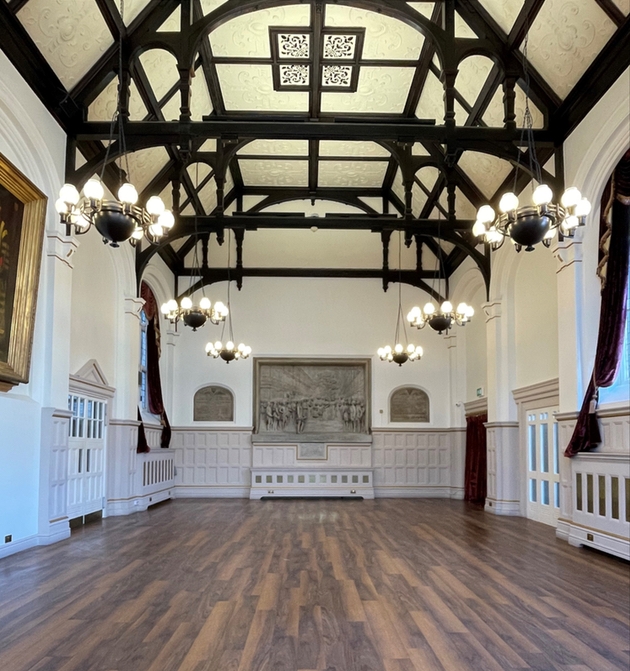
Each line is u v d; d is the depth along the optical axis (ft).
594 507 25.76
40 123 25.49
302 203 53.21
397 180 48.78
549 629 14.94
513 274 39.73
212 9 29.99
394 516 37.96
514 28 26.76
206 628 14.93
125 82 26.91
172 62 31.24
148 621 15.48
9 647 13.55
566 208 21.44
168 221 22.04
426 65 34.35
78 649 13.42
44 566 21.99
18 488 24.39
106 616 15.88
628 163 24.86
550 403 34.01
